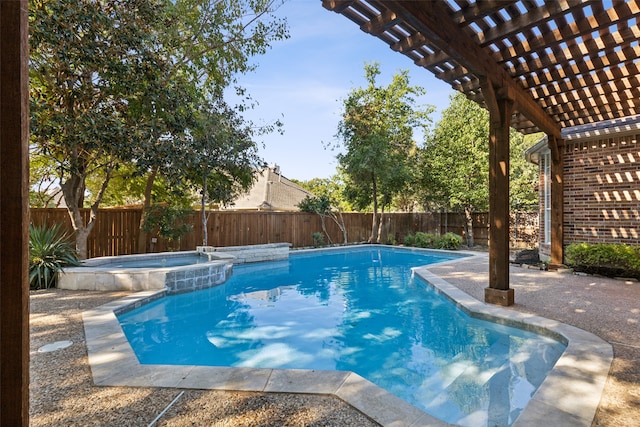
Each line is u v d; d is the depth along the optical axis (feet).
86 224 34.96
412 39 13.91
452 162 52.03
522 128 26.53
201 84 40.91
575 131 27.71
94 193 45.85
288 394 8.57
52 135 24.58
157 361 13.64
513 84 18.22
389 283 28.04
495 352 13.88
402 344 15.02
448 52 13.50
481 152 49.96
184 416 7.64
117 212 37.17
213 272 25.94
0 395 4.34
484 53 15.51
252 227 47.14
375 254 46.37
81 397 8.44
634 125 24.21
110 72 25.34
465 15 12.85
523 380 11.30
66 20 22.71
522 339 14.46
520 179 54.80
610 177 26.45
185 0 33.76
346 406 8.02
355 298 23.20
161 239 40.11
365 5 11.91
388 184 54.95
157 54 28.73
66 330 13.38
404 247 49.21
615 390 8.70
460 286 21.93
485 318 15.85
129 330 17.15
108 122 25.66
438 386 11.16
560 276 25.54
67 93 26.35
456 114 54.44
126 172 38.65
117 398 8.40
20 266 4.39
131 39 25.57
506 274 17.29
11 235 4.36
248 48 37.78
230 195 43.80
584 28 13.64
